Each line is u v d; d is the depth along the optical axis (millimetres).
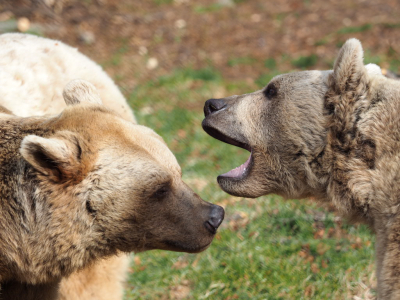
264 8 34000
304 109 8703
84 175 7512
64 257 7688
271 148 9070
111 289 10008
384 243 7691
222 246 11945
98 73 11070
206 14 32750
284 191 9250
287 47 27234
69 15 30234
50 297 8711
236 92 21719
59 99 10188
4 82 9516
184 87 22344
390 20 28875
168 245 8141
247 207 13352
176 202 7980
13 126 8062
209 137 17594
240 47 27719
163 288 11148
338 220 12297
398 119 7887
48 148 7156
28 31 26469
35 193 7473
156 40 28625
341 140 8367
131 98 21000
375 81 8320
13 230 7605
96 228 7711
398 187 7641
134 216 7742
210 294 10766
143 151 7781
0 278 7844
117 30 29531
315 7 33469
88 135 7633
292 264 11180
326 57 24984
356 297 10281
